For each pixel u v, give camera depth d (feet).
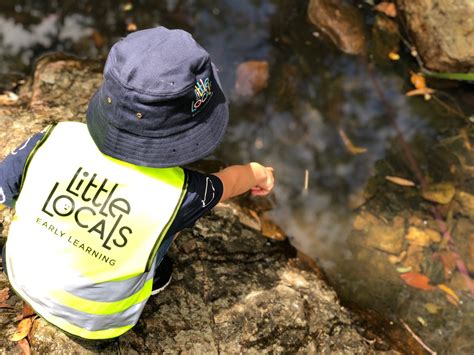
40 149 4.99
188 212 5.11
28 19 9.95
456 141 9.34
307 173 8.82
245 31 10.21
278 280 7.29
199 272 6.95
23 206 4.98
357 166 8.98
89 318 5.20
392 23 10.53
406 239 8.29
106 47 9.77
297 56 9.99
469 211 8.60
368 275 7.92
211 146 4.89
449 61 9.70
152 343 6.18
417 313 7.65
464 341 7.48
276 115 9.33
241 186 6.07
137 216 4.87
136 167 4.89
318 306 7.11
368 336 7.18
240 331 6.55
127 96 4.36
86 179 4.88
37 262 4.99
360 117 9.46
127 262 4.97
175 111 4.53
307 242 8.10
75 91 8.92
